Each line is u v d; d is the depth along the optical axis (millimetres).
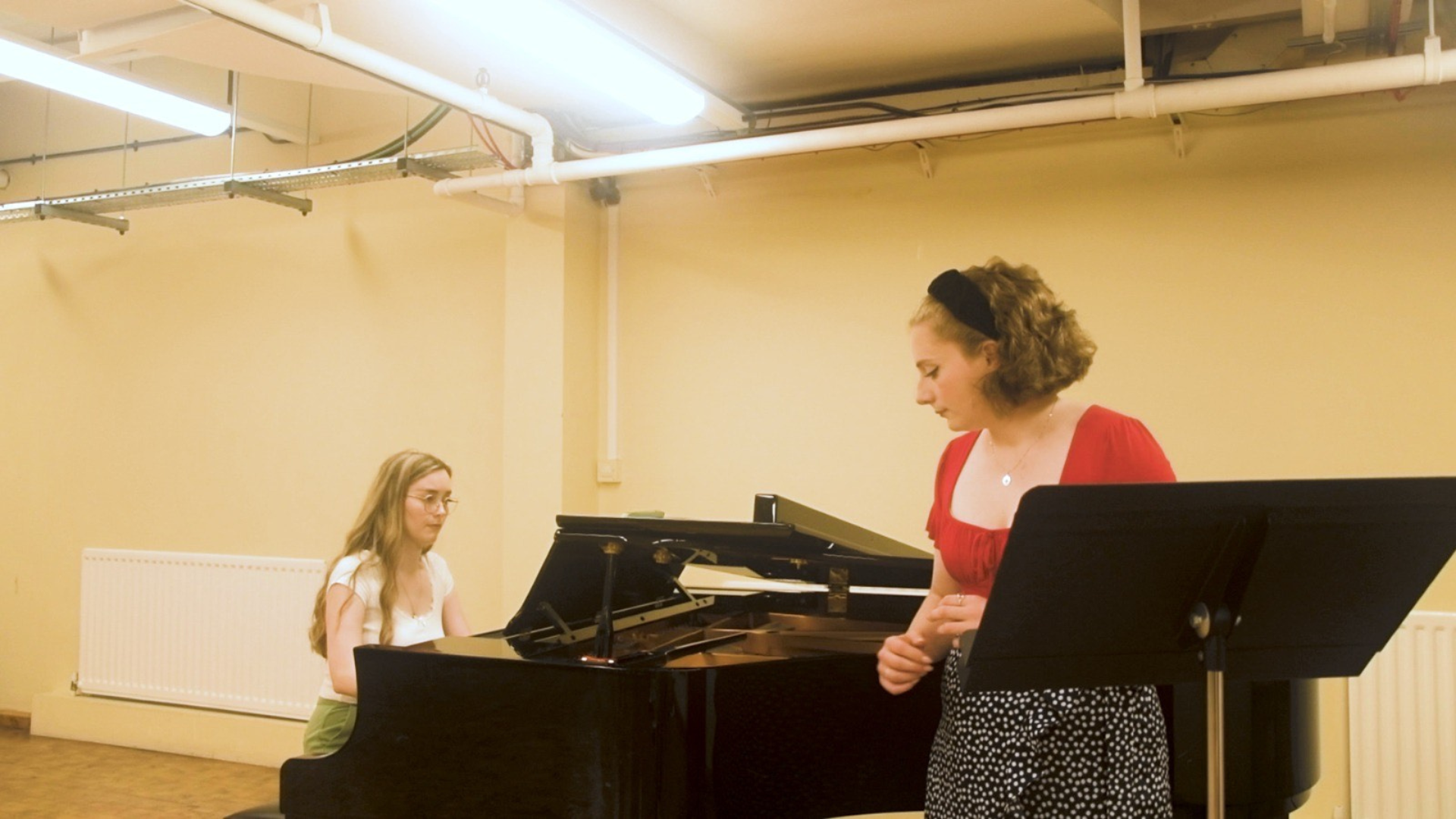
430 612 3102
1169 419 3904
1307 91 3186
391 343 5008
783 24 3662
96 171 5680
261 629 5012
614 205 4734
